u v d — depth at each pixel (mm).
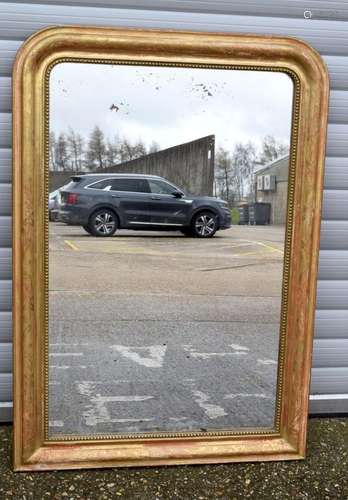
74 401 2971
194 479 2814
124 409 3045
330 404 3477
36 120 2645
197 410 3117
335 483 2811
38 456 2814
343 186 3291
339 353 3441
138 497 2654
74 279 2924
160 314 3072
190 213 2943
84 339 2986
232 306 3088
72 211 2832
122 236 2951
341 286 3377
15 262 2703
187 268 3059
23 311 2734
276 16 3084
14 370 2754
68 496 2643
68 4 2932
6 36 2924
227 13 3039
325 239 3322
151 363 3084
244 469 2916
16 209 2670
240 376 3104
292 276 2934
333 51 3170
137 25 2984
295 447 2998
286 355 2988
